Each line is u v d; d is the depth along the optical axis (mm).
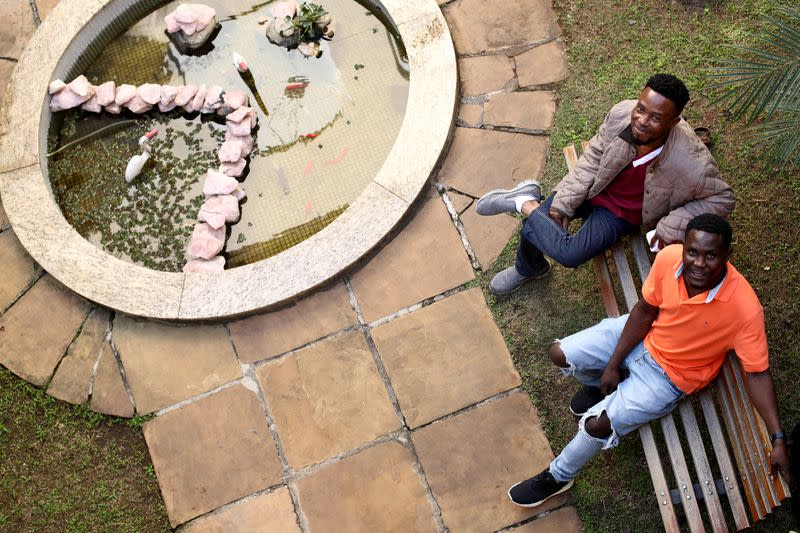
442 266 3893
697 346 2877
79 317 3908
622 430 3070
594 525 3455
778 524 3357
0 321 3936
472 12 4363
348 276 3893
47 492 3691
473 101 4184
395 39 4348
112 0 4398
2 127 4203
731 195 3064
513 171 4035
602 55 4223
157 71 4406
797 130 2930
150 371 3807
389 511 3535
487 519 3494
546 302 3812
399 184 3943
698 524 3100
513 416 3633
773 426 2750
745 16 4227
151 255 4016
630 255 3871
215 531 3566
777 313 3658
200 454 3676
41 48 4348
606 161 3156
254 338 3822
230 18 4465
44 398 3814
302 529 3539
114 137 4270
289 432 3680
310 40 4375
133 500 3666
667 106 2820
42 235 3982
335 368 3756
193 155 4195
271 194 4078
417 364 3738
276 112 4246
